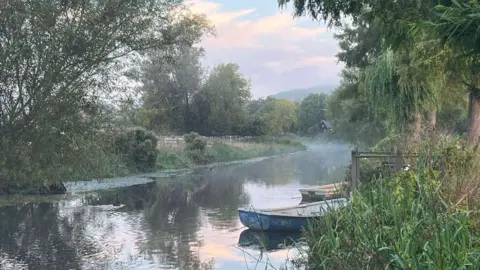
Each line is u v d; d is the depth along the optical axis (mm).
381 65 14508
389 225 5578
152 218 14820
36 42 6738
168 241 11516
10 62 6590
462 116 20000
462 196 5527
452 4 4043
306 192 18391
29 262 9641
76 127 7352
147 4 7430
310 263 6332
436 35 4238
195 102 54156
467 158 6434
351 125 39438
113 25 7230
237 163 40688
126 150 28328
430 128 10219
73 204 17531
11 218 14672
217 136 54219
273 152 57312
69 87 7258
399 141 11250
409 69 11977
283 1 6570
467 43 3854
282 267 7941
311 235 7051
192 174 30078
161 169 32094
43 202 17781
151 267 9242
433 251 4105
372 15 6223
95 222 14109
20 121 6957
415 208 5305
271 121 64812
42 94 6922
